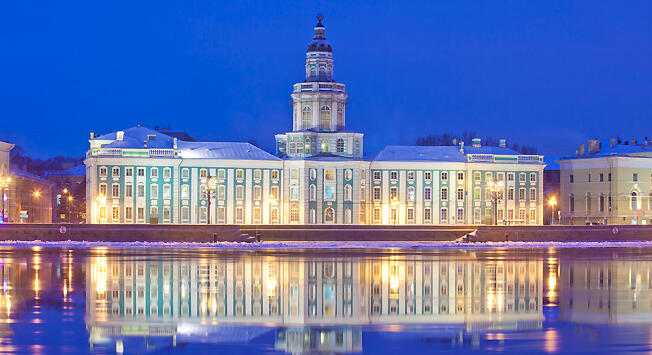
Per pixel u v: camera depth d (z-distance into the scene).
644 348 50.19
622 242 156.88
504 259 111.25
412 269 94.56
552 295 72.25
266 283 79.38
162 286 76.19
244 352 49.47
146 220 185.12
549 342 52.00
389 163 196.88
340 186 193.88
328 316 61.16
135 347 50.53
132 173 184.62
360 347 50.78
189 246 137.12
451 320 59.50
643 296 71.69
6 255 112.44
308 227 153.88
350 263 102.44
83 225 144.38
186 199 187.12
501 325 57.72
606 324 57.78
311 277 84.88
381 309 64.44
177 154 187.12
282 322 58.66
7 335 53.50
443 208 198.75
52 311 61.97
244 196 190.38
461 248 139.62
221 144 194.88
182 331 55.25
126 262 101.00
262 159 190.88
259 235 151.25
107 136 195.50
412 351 49.75
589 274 89.81
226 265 97.50
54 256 110.69
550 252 128.62
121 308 63.62
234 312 62.53
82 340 52.16
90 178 185.12
